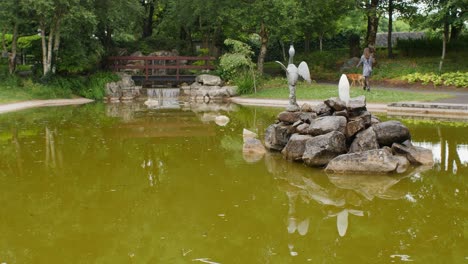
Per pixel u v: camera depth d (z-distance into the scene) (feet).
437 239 18.48
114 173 29.94
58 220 21.02
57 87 88.79
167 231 19.72
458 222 20.40
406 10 102.17
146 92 99.55
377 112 58.65
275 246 17.97
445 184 26.55
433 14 85.92
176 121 56.49
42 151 36.88
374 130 31.55
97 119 58.95
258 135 44.16
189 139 42.98
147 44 120.26
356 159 29.01
